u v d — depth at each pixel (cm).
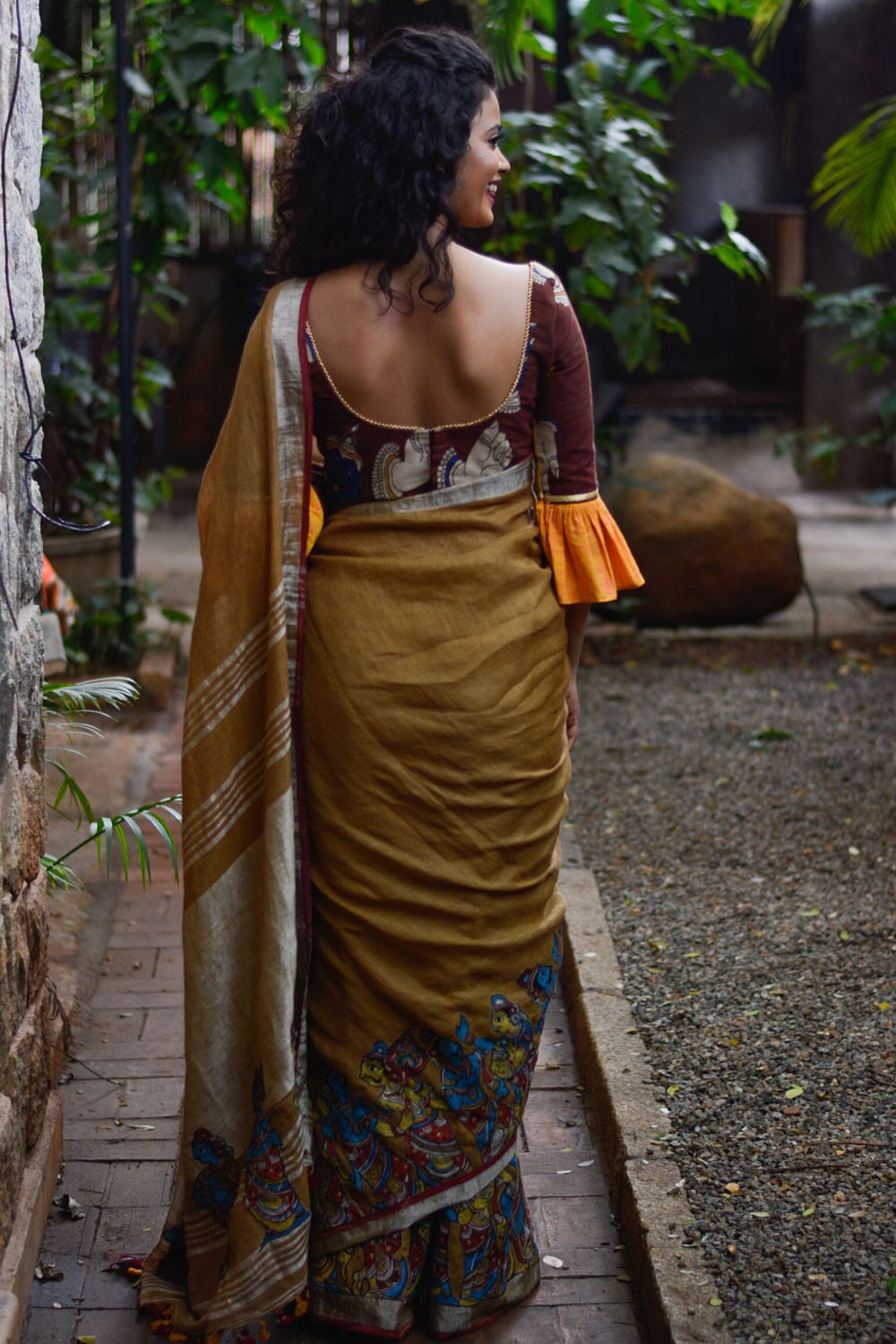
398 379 200
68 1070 299
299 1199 212
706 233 1120
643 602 654
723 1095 280
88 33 702
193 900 213
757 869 401
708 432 1055
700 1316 216
